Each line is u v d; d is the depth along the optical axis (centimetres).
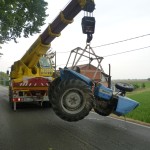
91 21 1041
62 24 1265
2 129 1063
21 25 2644
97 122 1205
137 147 804
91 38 1041
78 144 838
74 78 1012
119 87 1091
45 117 1348
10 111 1571
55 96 967
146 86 6638
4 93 3300
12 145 832
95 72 1036
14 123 1187
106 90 1023
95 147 805
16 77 1747
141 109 1688
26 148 800
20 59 1758
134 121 1241
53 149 788
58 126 1117
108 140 884
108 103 1051
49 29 1338
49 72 1750
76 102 970
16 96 1606
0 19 2306
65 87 959
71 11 1184
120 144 836
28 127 1099
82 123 1180
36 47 1560
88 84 1002
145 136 937
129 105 1029
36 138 916
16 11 2478
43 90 1636
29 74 1725
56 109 969
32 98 1622
